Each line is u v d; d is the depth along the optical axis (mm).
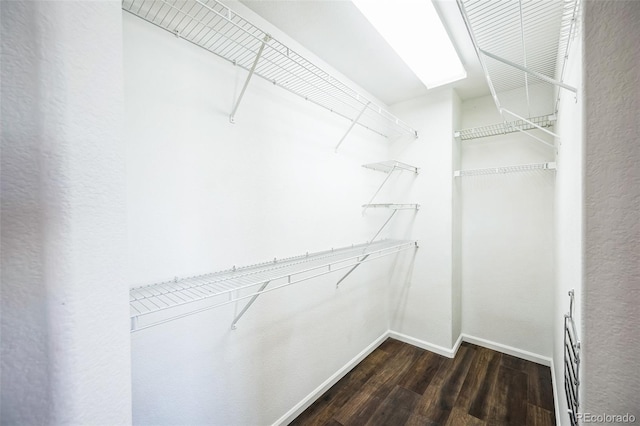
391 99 2367
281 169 1496
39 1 332
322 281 1756
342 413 1586
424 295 2311
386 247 2041
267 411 1415
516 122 2010
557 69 1531
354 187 2074
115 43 397
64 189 345
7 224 320
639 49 481
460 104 2387
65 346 349
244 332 1297
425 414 1564
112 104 391
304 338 1629
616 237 519
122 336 401
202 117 1147
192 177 1115
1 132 315
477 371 1965
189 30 1104
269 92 1428
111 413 392
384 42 1592
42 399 341
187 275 1097
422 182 2316
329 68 1819
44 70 333
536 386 1783
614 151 514
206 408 1155
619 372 527
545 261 2031
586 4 524
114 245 391
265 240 1410
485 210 2293
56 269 342
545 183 2023
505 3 1083
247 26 1285
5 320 322
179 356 1071
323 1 1275
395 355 2207
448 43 1484
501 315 2232
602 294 538
